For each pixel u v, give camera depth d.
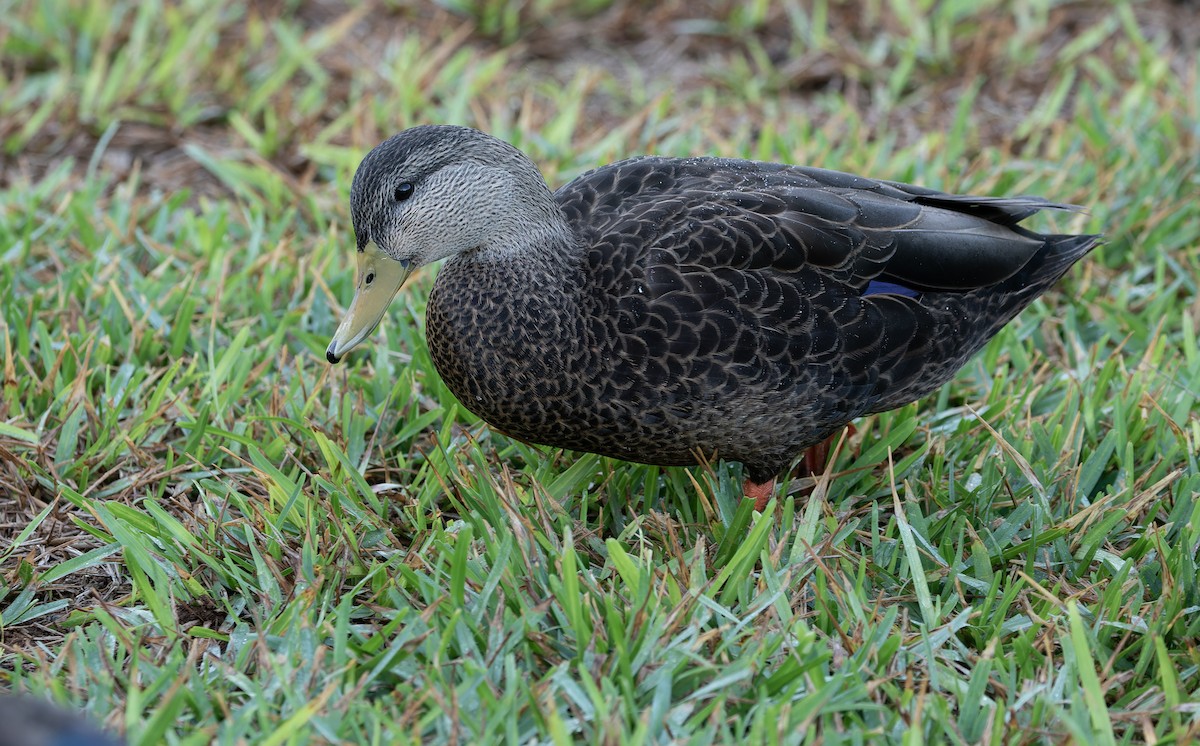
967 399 6.21
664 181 5.52
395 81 8.75
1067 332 6.59
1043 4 9.65
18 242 7.12
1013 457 5.31
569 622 4.54
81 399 5.79
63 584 5.21
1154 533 5.10
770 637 4.59
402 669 4.44
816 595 4.77
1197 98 8.45
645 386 5.00
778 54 9.75
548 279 5.07
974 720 4.30
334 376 6.01
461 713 4.16
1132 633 4.75
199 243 7.27
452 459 5.34
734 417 5.09
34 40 9.27
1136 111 8.41
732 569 4.77
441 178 5.14
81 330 6.37
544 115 8.77
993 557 5.11
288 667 4.38
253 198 7.61
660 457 5.29
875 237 5.21
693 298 4.96
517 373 5.13
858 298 5.13
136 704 4.04
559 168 7.90
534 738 4.21
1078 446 5.61
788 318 5.00
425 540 5.13
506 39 9.85
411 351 6.43
